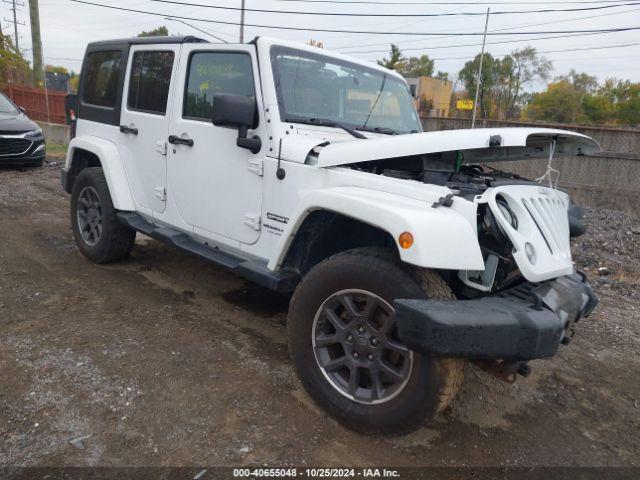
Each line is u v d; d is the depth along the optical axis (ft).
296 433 8.93
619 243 27.35
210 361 11.11
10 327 11.94
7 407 9.04
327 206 9.14
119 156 15.35
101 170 16.30
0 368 10.16
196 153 12.59
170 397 9.68
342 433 9.02
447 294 8.30
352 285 8.77
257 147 10.96
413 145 9.23
